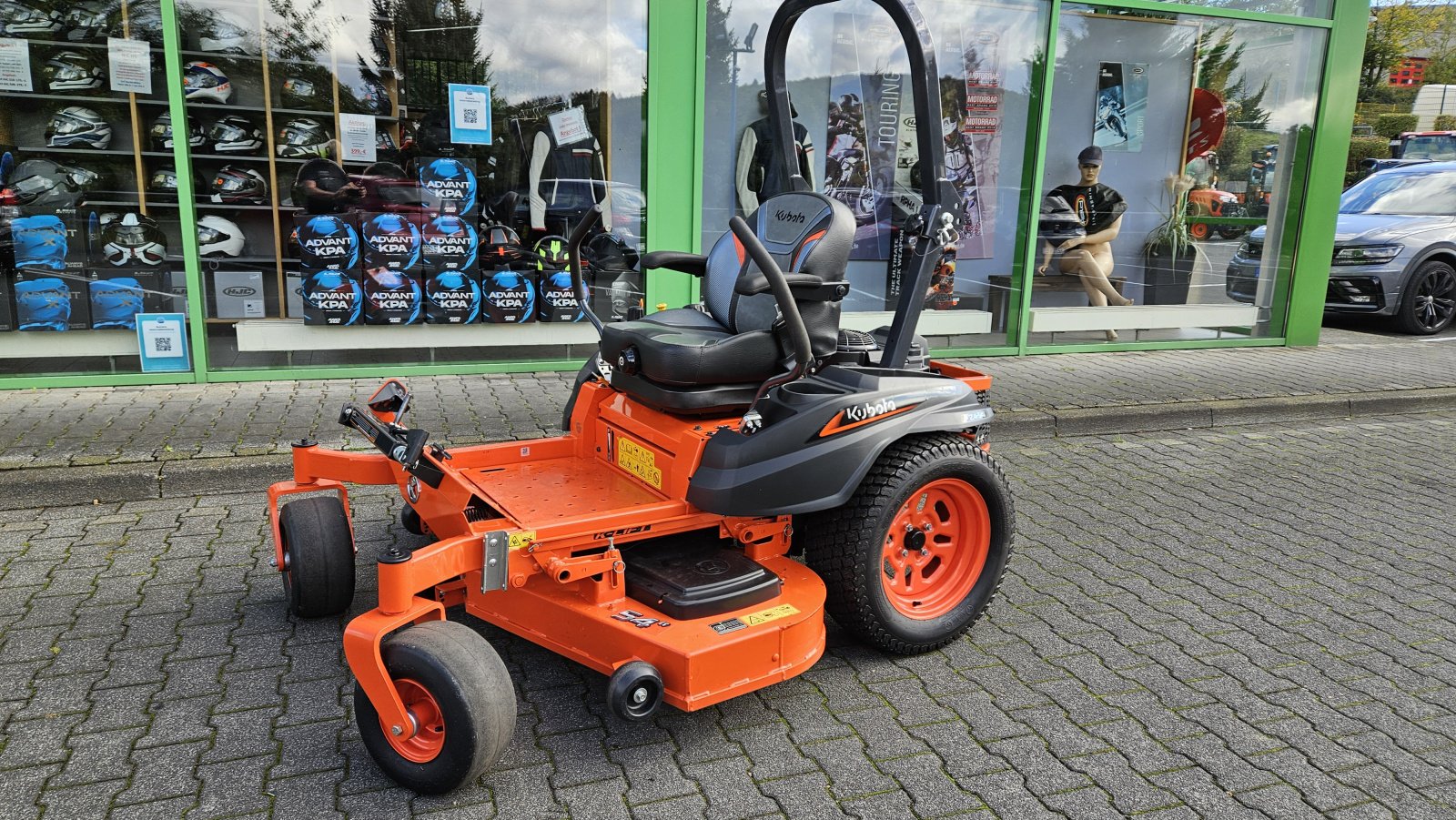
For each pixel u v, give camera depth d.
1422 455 6.23
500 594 3.13
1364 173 18.11
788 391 3.21
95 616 3.48
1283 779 2.72
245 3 6.16
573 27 6.77
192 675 3.11
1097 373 7.86
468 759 2.41
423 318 6.85
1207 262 9.08
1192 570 4.23
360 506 4.67
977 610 3.48
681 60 6.93
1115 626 3.66
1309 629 3.68
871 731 2.92
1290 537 4.66
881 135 7.84
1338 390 7.51
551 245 7.05
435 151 6.70
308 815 2.45
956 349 8.34
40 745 2.71
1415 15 36.25
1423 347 9.73
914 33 3.22
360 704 2.58
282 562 3.49
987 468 3.38
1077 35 8.18
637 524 3.04
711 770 2.70
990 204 8.22
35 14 5.80
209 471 4.75
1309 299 9.40
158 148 6.13
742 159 7.43
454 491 3.03
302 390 6.32
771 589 3.02
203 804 2.48
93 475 4.59
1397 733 2.98
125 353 6.30
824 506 3.09
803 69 7.49
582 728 2.89
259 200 6.39
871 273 8.12
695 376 3.15
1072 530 4.69
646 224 7.21
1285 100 8.88
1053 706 3.09
